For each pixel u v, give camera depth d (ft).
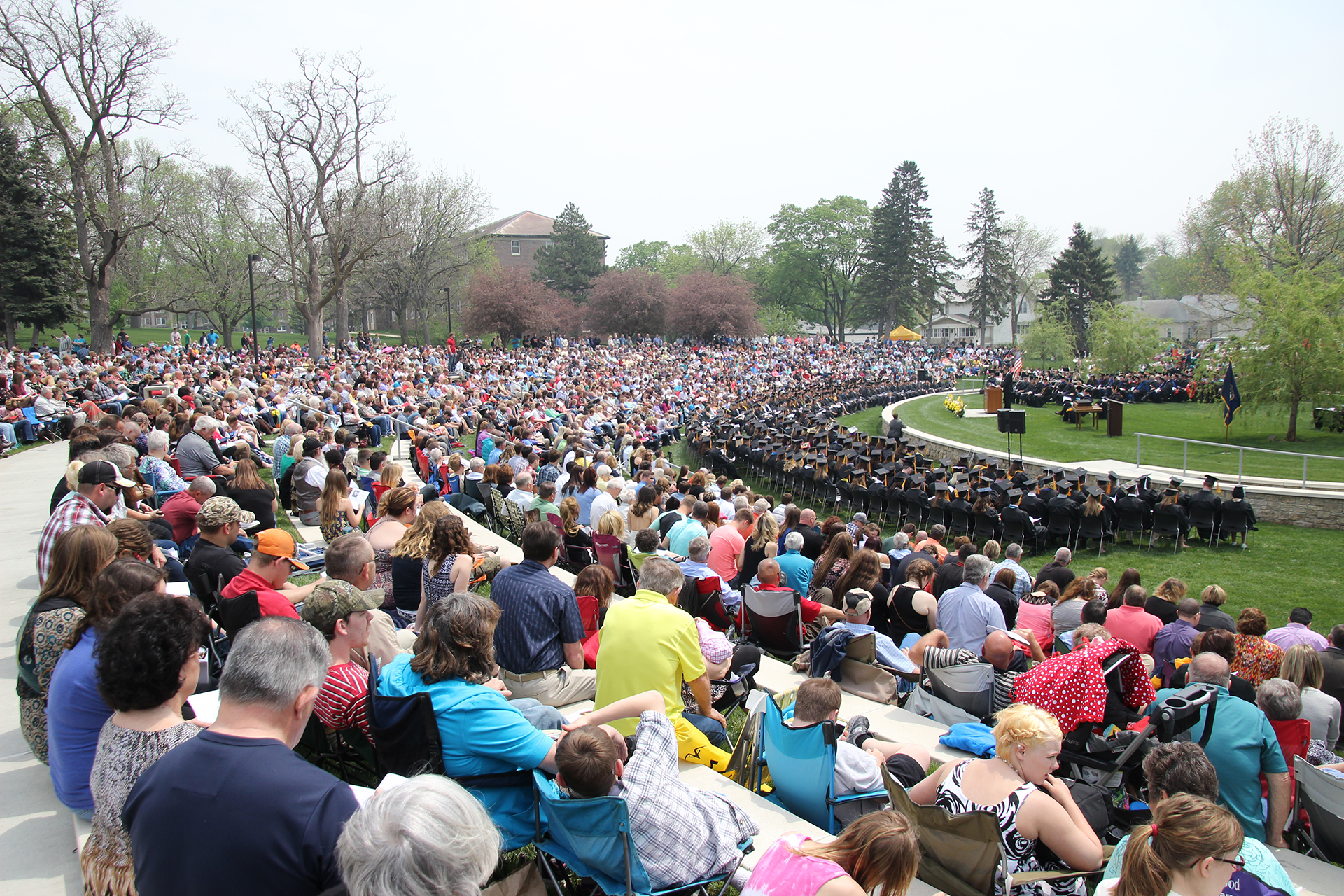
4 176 143.23
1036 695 17.60
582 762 11.48
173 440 45.91
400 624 22.68
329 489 30.12
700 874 12.44
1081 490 64.08
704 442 93.30
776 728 15.48
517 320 226.79
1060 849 12.68
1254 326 96.27
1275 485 68.08
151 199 194.70
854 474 73.41
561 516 34.86
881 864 9.33
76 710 12.30
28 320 147.13
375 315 342.85
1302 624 29.01
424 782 7.39
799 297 352.28
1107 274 273.13
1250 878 11.35
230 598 16.49
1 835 13.41
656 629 16.10
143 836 7.70
